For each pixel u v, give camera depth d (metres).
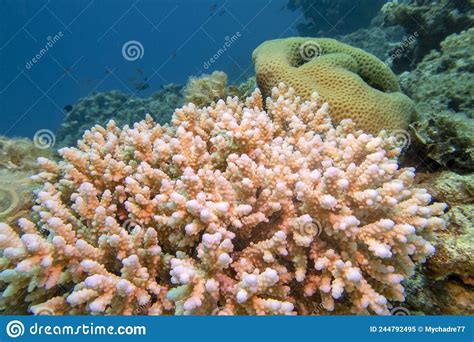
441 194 3.13
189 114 3.31
